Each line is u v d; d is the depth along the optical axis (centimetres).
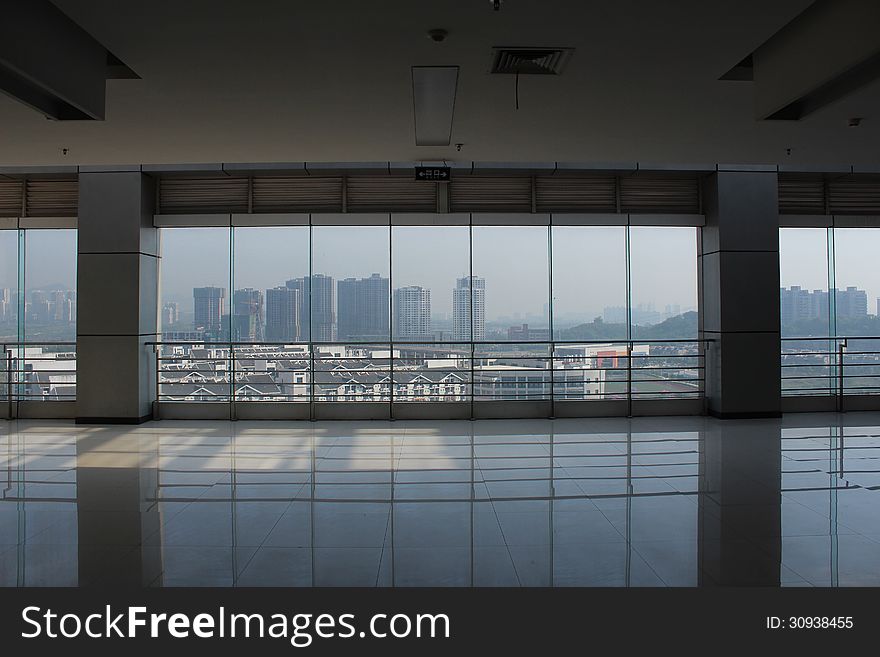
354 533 286
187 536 283
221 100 329
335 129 381
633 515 310
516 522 300
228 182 633
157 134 386
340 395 627
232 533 287
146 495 349
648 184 647
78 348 595
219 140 402
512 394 635
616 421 601
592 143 414
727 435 520
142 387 601
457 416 624
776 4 230
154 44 262
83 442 502
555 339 642
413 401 626
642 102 335
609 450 462
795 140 404
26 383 643
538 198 643
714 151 433
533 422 598
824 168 614
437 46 265
